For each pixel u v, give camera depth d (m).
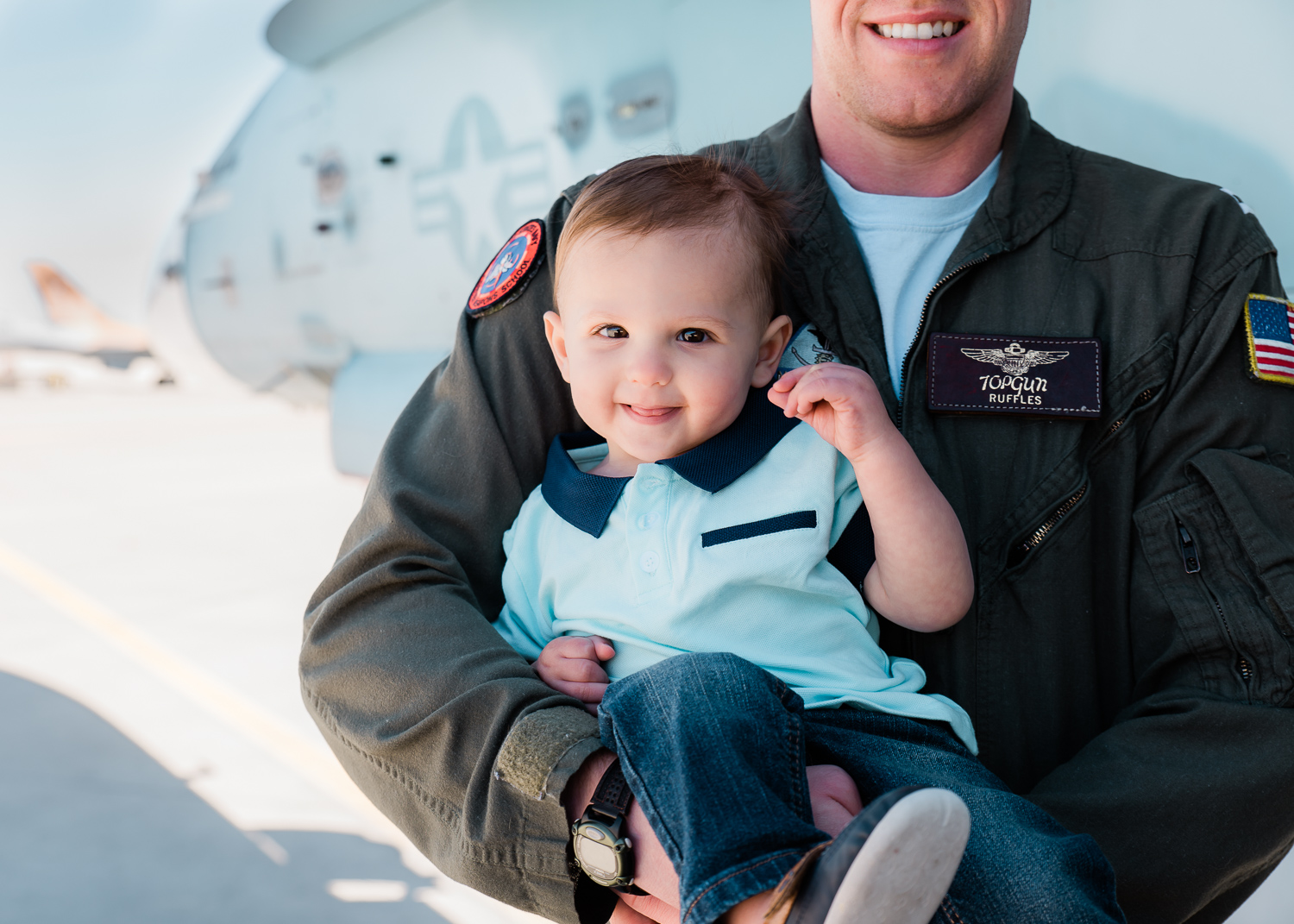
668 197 0.82
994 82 0.91
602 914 0.74
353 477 3.14
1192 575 0.86
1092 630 0.92
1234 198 0.94
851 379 0.77
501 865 0.75
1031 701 0.91
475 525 0.94
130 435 11.52
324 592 0.94
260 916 2.29
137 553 5.90
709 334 0.81
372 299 2.97
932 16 0.86
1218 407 0.87
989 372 0.91
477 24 2.34
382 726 0.82
